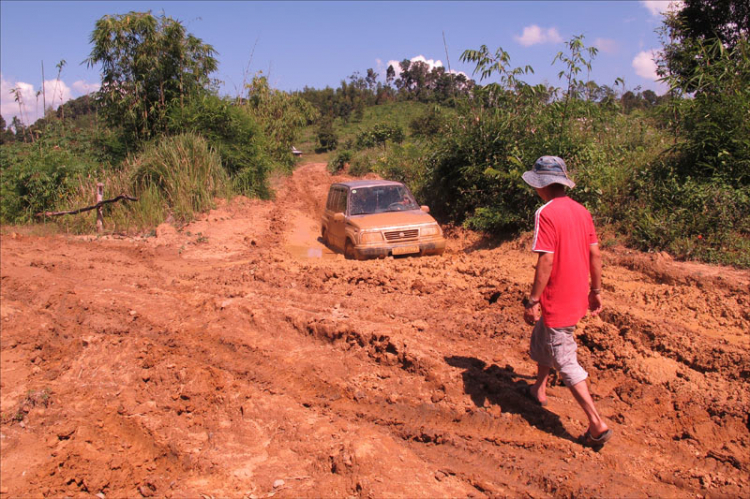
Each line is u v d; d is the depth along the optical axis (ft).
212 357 19.56
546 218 13.12
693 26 52.80
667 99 34.71
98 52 58.03
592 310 14.34
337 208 38.27
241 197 56.13
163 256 37.11
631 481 12.03
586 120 36.40
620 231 30.04
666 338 17.74
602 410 14.78
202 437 15.56
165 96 61.46
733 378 15.58
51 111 62.69
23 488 14.76
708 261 25.07
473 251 34.24
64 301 25.66
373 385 16.58
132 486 14.38
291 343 19.88
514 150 35.86
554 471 12.43
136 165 51.85
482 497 11.98
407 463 13.26
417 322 20.34
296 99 90.48
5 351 22.13
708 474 12.11
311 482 12.96
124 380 18.88
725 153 29.32
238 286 27.35
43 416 17.83
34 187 49.55
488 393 15.53
